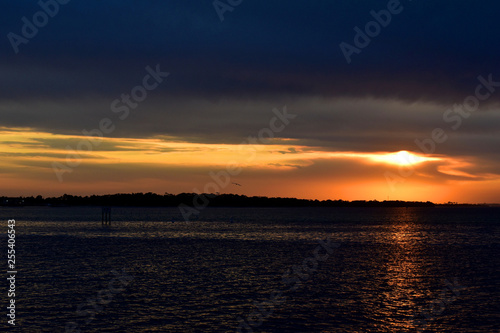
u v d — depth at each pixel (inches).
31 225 5620.1
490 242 3543.3
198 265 2215.8
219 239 3715.6
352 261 2386.8
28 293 1563.7
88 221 6820.9
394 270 2098.9
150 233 4370.1
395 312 1392.7
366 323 1286.9
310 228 5290.4
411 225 6038.4
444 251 2888.8
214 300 1509.6
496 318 1332.4
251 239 3730.3
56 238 3663.9
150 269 2085.4
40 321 1267.2
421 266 2229.3
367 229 5123.0
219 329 1229.7
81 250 2802.7
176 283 1769.2
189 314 1353.3
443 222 6934.1
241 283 1777.8
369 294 1610.5
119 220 7337.6
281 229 5088.6
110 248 2938.0
